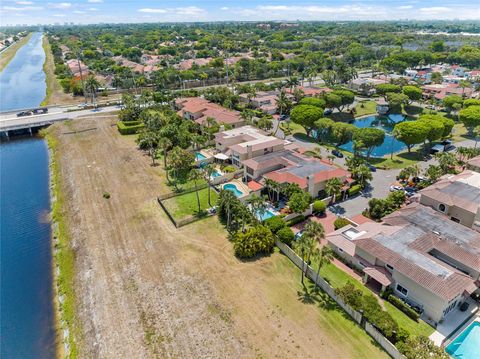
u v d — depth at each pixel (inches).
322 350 1544.0
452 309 1738.4
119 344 1600.6
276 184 2664.9
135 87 6840.6
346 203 2773.1
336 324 1676.9
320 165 3014.3
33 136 4707.2
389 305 1798.7
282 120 5017.2
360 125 4904.0
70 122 4881.9
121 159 3656.5
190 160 3275.1
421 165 3476.9
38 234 2529.5
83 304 1839.3
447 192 2421.3
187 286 1920.5
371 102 6028.5
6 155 4065.0
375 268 1895.9
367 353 1525.6
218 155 3472.0
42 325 1782.7
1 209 2869.1
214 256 2162.9
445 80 6983.3
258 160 3073.3
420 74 7657.5
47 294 1982.0
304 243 1831.9
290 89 6166.3
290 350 1545.3
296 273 2026.3
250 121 4357.8
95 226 2486.5
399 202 2593.5
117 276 2006.6
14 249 2362.2
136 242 2308.1
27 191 3181.6
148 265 2090.3
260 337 1610.5
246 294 1863.9
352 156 3705.7
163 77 6781.5
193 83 7209.6
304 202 2480.3
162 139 3257.9
